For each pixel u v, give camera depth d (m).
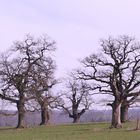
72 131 68.69
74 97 110.19
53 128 78.38
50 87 88.19
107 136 53.47
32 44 85.31
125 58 76.12
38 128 80.12
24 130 76.62
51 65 87.00
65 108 109.12
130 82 75.88
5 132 73.38
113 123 74.19
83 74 77.56
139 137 49.97
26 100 84.31
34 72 84.56
